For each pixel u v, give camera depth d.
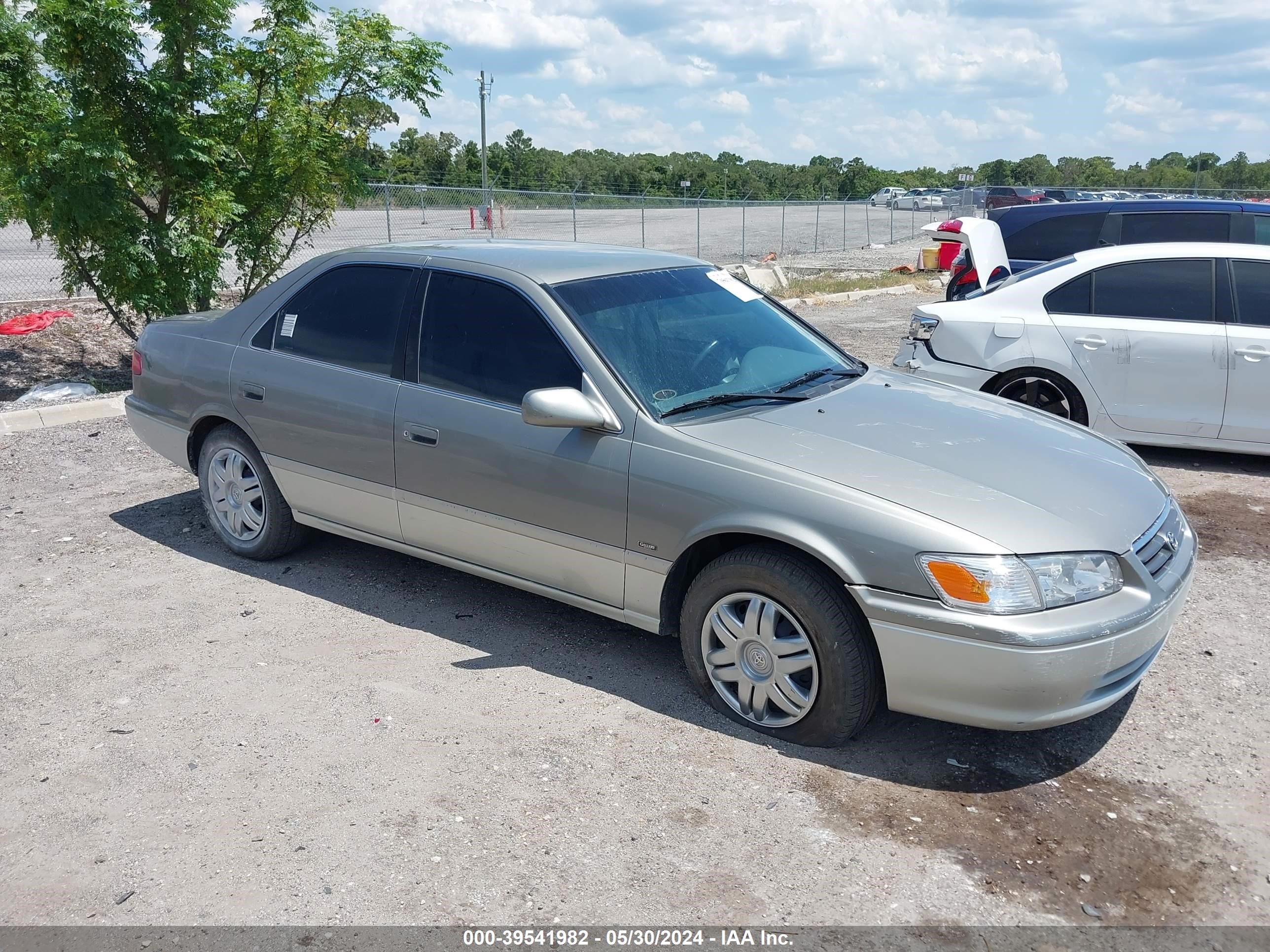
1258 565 5.48
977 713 3.38
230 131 10.05
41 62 9.23
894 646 3.42
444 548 4.62
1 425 7.93
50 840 3.16
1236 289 7.00
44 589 5.07
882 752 3.68
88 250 9.84
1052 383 7.39
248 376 5.13
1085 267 7.39
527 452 4.16
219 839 3.16
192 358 5.41
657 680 4.20
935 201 58.62
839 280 20.92
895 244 34.22
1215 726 3.88
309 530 5.41
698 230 25.80
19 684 4.12
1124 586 3.46
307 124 10.16
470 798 3.37
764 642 3.69
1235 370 6.87
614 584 4.07
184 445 5.55
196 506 6.31
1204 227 9.91
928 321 7.79
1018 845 3.17
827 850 3.13
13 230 29.11
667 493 3.81
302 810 3.30
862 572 3.42
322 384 4.84
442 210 26.33
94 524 5.98
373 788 3.42
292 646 4.46
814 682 3.59
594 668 4.29
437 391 4.47
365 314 4.80
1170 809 3.37
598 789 3.43
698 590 3.83
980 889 2.97
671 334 4.38
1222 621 4.79
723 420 3.99
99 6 8.80
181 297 9.90
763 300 5.13
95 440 7.75
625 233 33.50
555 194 22.89
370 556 5.52
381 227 27.78
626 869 3.03
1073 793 3.45
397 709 3.93
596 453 3.98
